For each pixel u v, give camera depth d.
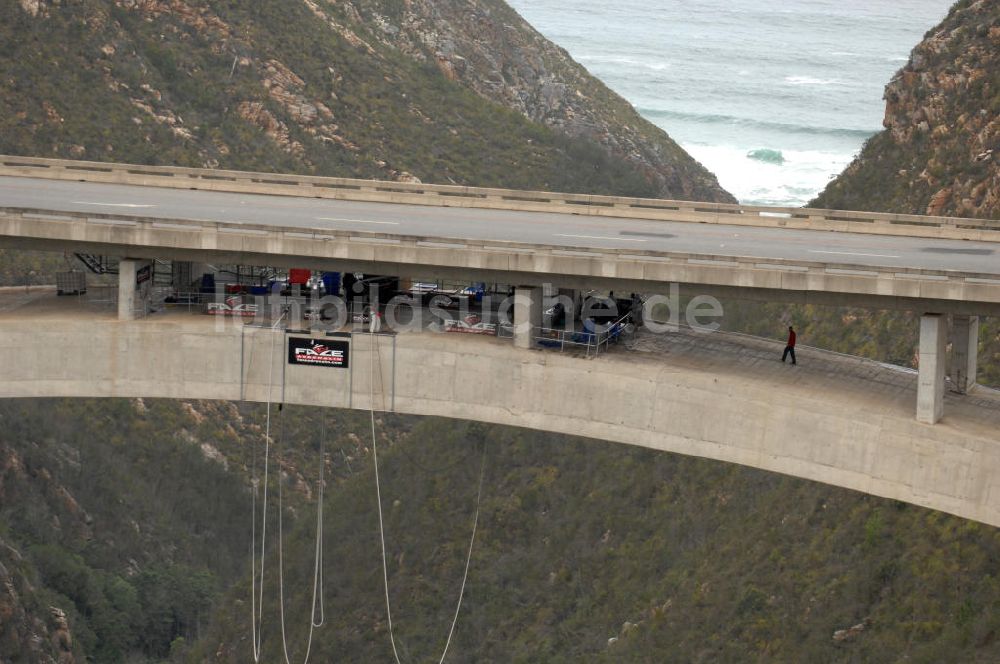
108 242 58.34
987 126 86.88
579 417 56.59
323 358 58.66
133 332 59.41
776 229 63.91
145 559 98.06
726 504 79.69
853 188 96.00
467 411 58.00
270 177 70.50
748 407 53.69
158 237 57.84
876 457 51.47
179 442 105.31
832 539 71.81
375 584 88.00
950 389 54.28
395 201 68.88
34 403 101.88
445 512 89.75
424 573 87.00
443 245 55.81
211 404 109.62
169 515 101.56
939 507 50.53
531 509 87.38
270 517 102.75
